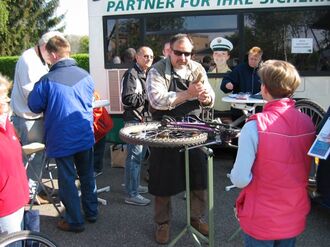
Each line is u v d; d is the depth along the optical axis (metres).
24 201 3.08
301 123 2.53
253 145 2.47
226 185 5.78
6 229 2.99
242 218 2.61
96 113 5.51
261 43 6.88
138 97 4.97
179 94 3.68
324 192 3.02
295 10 6.76
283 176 2.46
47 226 4.57
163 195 3.96
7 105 3.00
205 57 7.01
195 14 6.96
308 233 4.32
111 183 5.97
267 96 2.58
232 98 5.45
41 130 5.15
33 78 4.87
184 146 3.04
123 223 4.62
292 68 2.54
